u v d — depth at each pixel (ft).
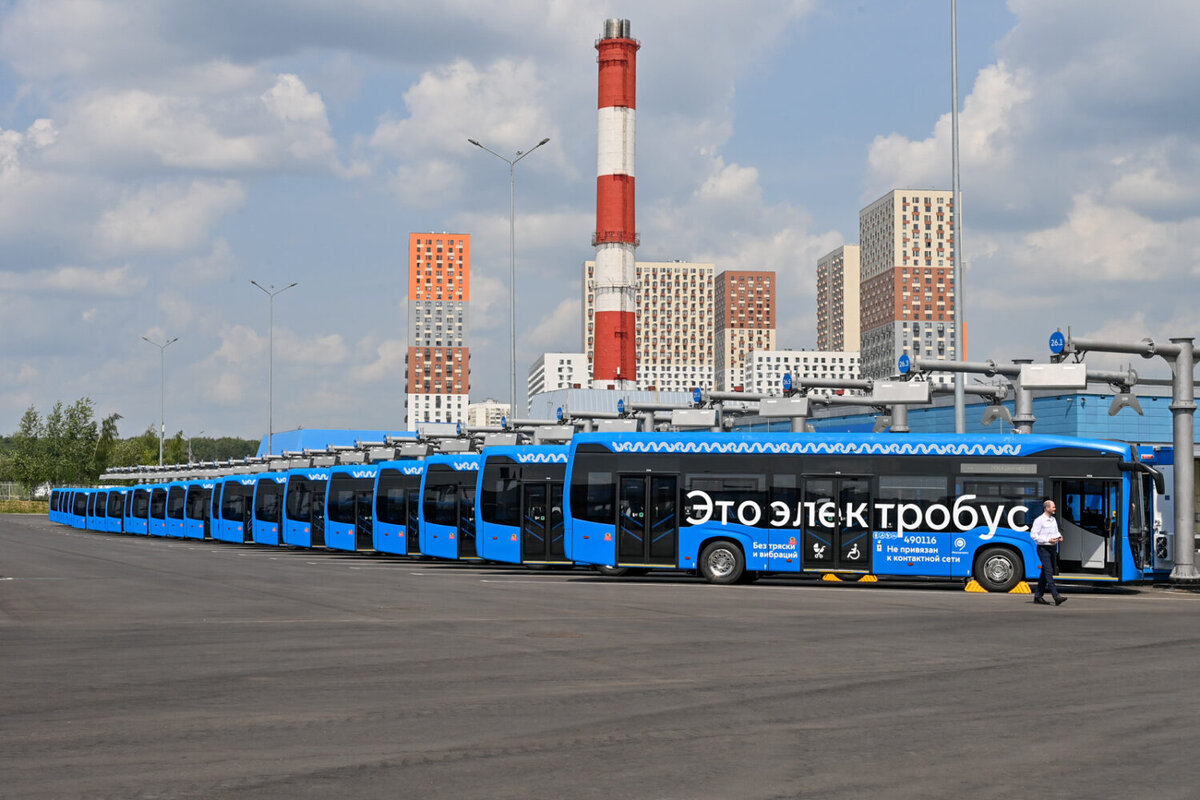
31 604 74.84
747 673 43.62
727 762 28.22
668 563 97.71
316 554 160.66
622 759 28.53
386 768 27.53
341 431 320.09
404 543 139.03
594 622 63.10
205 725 33.01
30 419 422.00
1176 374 96.99
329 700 37.35
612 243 322.34
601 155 325.01
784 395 125.80
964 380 117.29
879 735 31.71
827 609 72.33
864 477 94.53
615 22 326.85
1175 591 93.56
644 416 157.28
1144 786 25.98
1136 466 89.66
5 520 356.18
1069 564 90.43
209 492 221.66
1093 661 47.47
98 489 287.69
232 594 83.61
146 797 24.79
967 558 91.97
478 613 68.49
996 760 28.55
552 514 116.78
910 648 51.72
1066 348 96.68
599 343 323.37
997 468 92.27
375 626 60.85
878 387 114.83
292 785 25.85
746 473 96.89
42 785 25.85
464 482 128.88
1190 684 41.22
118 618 65.46
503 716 34.47
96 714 34.81
